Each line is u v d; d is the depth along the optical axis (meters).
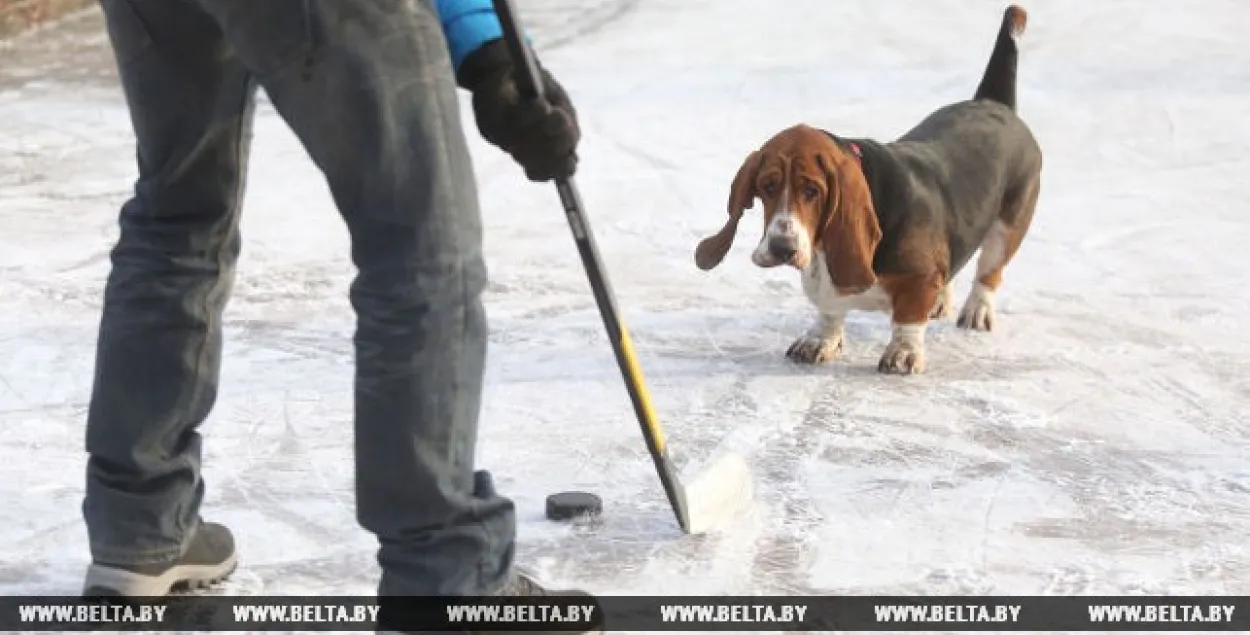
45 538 6.27
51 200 11.74
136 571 5.46
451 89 4.65
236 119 5.17
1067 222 11.65
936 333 9.18
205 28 4.93
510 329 9.08
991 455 7.38
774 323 9.34
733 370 8.52
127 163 12.88
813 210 7.85
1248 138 14.40
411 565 4.85
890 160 8.12
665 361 8.63
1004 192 8.91
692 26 19.28
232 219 5.30
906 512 6.73
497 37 4.82
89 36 17.91
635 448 7.39
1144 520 6.70
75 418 7.61
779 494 6.89
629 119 14.79
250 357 8.51
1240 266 10.62
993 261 9.16
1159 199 12.36
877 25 19.41
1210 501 6.91
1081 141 14.24
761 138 14.21
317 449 7.29
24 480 6.84
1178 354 8.88
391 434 4.72
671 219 11.57
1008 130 8.81
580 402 7.97
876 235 7.95
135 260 5.25
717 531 6.48
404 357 4.67
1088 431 7.71
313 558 6.14
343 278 10.00
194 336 5.29
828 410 7.94
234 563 5.93
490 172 12.80
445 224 4.62
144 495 5.40
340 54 4.45
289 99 4.55
